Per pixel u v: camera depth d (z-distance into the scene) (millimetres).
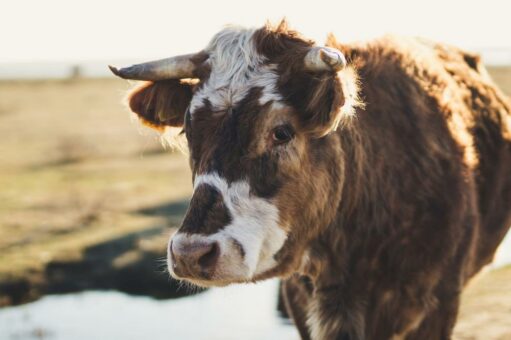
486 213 6152
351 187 5195
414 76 5816
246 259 4496
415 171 5430
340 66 4480
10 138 31297
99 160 24203
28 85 74438
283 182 4652
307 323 5621
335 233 5211
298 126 4676
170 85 5176
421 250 5383
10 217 15758
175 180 19859
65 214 15914
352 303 5375
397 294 5395
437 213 5422
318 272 5309
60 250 13211
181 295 11773
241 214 4516
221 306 11211
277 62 4746
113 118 40281
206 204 4465
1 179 21125
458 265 5574
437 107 5793
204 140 4617
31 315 10930
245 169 4547
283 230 4699
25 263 12617
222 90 4719
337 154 4992
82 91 64500
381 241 5328
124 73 5043
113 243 13531
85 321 10578
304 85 4664
